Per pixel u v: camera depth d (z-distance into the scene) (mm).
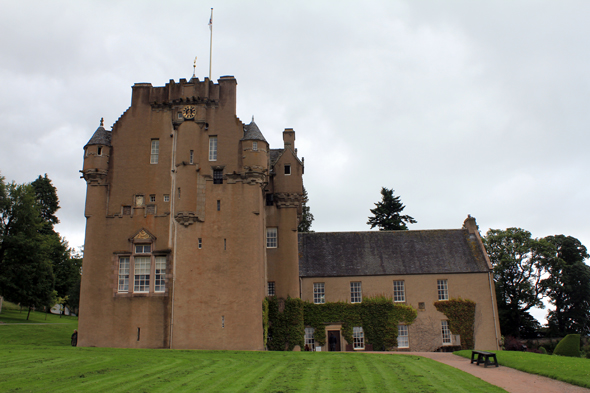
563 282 62938
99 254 37938
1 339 37562
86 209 38812
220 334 35844
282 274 43969
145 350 32156
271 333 42750
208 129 39750
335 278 47594
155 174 39188
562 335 64062
